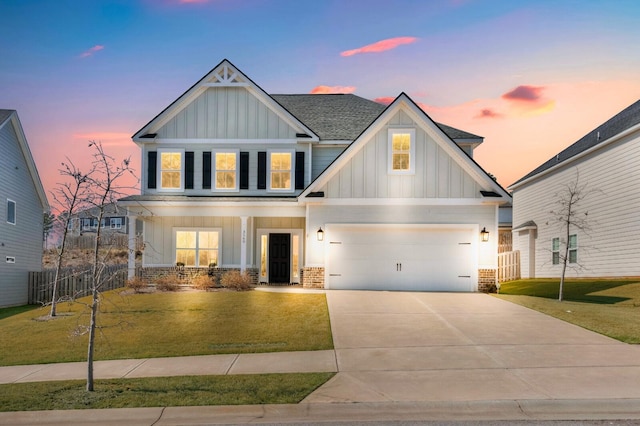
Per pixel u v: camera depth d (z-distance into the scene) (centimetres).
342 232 2059
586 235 2550
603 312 1489
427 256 2041
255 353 1118
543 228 3020
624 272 2234
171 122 2355
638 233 2139
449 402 776
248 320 1445
